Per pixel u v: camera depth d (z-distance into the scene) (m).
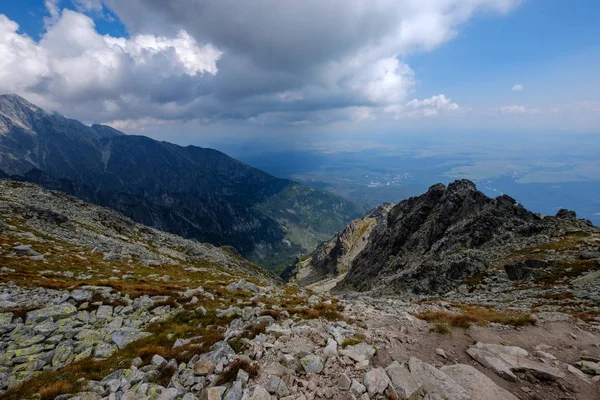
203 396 10.25
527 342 15.73
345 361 12.41
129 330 18.86
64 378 12.67
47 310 20.03
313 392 10.30
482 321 18.16
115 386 11.39
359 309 22.81
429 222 103.25
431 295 48.31
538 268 40.50
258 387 10.11
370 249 151.75
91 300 23.39
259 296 31.27
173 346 15.84
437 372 11.65
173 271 50.53
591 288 30.22
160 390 10.86
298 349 13.52
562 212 62.00
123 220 93.75
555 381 11.79
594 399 10.74
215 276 54.47
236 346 13.76
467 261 52.00
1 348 15.43
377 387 10.67
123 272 39.75
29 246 39.50
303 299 30.50
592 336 16.41
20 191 79.94
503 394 10.79
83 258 42.56
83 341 16.83
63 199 87.31
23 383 12.27
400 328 17.42
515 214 69.00
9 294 22.95
